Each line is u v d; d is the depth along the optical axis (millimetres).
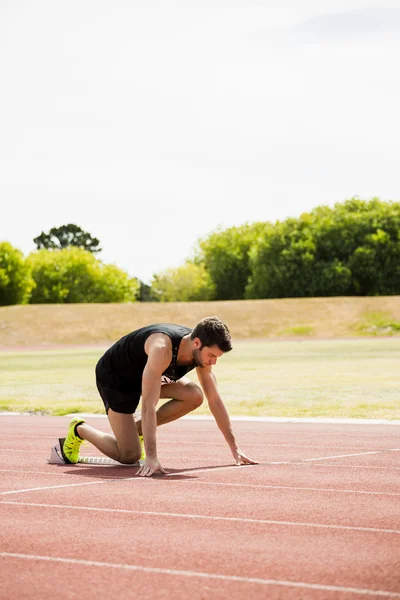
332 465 9156
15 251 110250
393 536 5598
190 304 75500
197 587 4395
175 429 13445
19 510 6520
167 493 7258
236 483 7824
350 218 103750
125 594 4273
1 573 4680
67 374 29984
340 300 73875
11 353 52438
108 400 8625
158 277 128250
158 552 5148
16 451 10648
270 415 15680
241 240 124438
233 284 123375
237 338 65438
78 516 6277
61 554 5102
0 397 20047
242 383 23672
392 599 4180
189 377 28188
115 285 120188
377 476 8344
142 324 70375
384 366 30562
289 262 102750
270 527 5891
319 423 14203
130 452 8742
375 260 100875
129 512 6426
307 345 51375
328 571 4703
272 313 71312
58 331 68438
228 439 8984
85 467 8977
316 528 5852
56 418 15609
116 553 5121
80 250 124125
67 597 4227
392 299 72812
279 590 4336
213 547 5281
